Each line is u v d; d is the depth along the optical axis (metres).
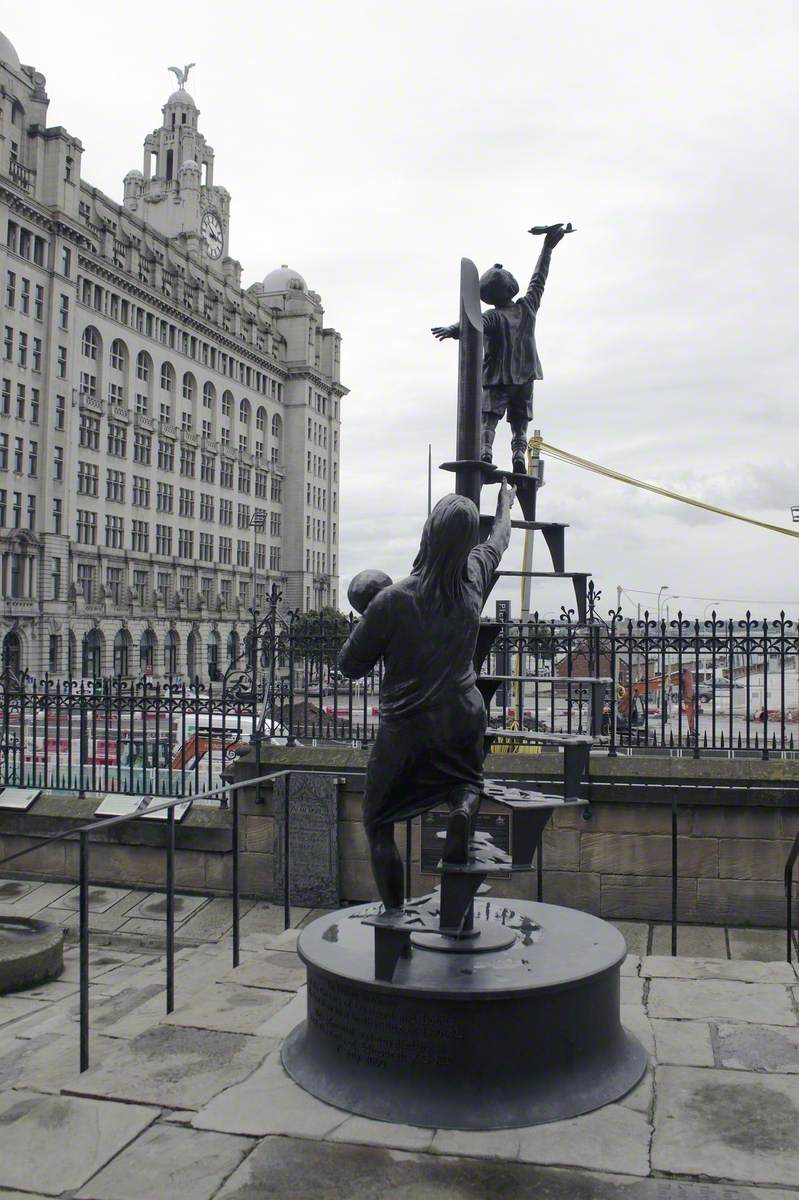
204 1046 4.76
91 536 64.81
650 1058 4.54
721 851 8.80
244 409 89.88
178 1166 3.64
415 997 4.01
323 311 111.81
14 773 11.77
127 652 67.38
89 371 65.56
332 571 106.06
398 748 4.45
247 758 9.91
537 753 9.67
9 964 7.86
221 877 10.05
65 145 60.75
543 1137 3.81
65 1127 3.96
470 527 4.28
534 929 4.98
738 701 16.59
